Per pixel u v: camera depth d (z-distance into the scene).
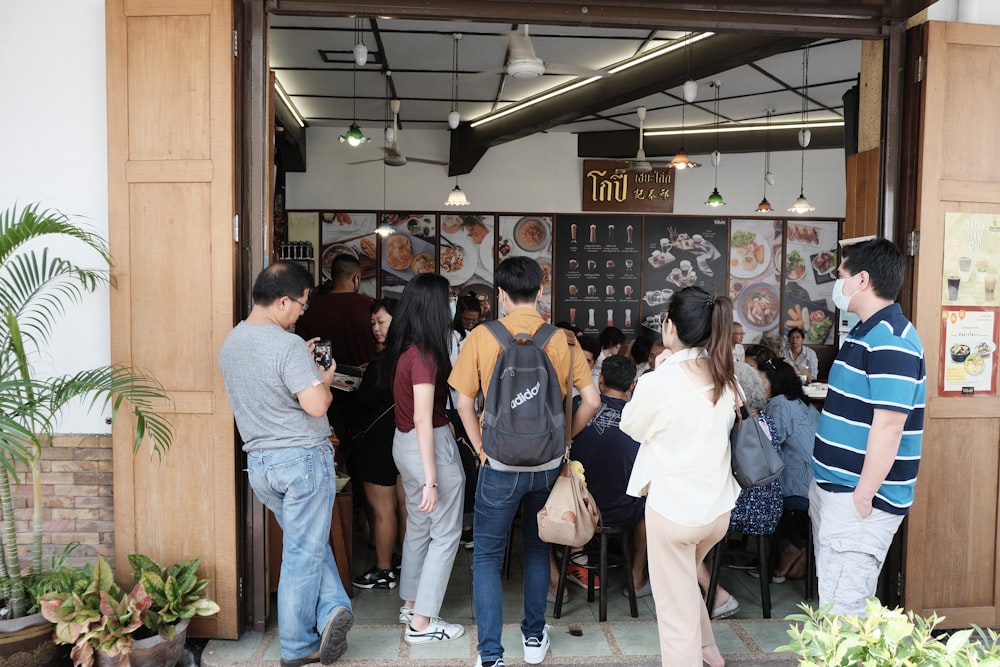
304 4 2.78
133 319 2.73
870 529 2.27
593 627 2.92
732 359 2.17
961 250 2.91
